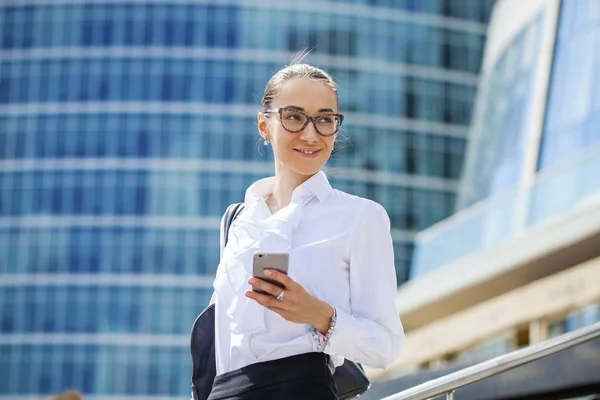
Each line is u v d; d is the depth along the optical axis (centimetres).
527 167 2050
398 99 7919
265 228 407
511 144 2228
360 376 428
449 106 8006
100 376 7356
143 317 7444
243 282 401
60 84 7862
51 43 7931
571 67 1936
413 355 2069
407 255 7706
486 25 8169
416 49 8012
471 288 1888
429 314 2150
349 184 7706
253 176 7694
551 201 1633
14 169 7769
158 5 7906
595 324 502
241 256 405
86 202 7662
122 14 7919
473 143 2614
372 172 7769
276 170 434
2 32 7975
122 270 7538
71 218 7644
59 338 7438
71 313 7481
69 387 7356
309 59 7831
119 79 7838
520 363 490
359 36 7938
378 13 7975
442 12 8100
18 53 7931
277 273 369
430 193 7850
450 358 2020
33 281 7556
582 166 1545
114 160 7725
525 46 2281
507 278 1788
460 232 1975
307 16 7906
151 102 7794
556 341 498
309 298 374
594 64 1830
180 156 7712
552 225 1595
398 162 7831
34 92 7881
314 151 416
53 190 7706
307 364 386
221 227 441
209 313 421
